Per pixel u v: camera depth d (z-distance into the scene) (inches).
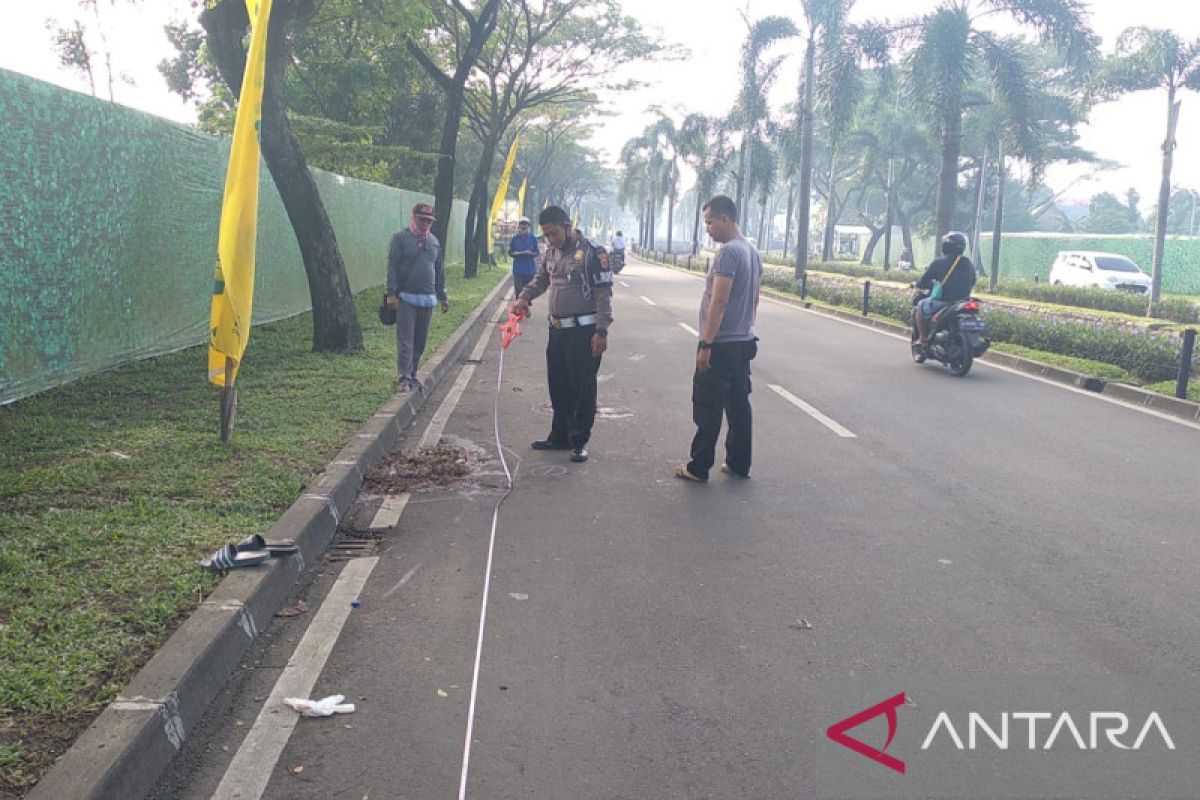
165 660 136.5
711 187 1900.8
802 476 272.7
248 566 174.2
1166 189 1008.9
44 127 294.7
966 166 2028.8
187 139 410.6
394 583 187.2
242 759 125.6
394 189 943.7
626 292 1065.5
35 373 299.4
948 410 378.6
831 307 867.4
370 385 364.8
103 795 108.0
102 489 217.0
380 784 120.9
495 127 1180.5
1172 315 945.5
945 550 211.0
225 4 404.2
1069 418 367.9
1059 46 924.0
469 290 907.4
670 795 119.5
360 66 869.8
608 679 149.0
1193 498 256.2
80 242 322.3
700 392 259.9
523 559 201.0
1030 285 1217.4
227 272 252.2
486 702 141.5
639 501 244.7
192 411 301.3
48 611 152.0
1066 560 205.8
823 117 1040.2
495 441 308.5
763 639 164.1
